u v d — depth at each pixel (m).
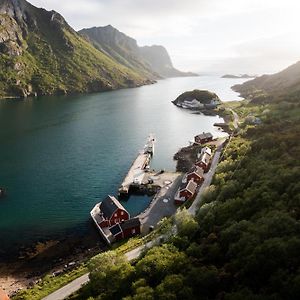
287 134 110.81
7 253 94.19
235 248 55.62
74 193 127.12
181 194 113.19
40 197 124.06
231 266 52.38
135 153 172.75
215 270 52.56
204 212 79.31
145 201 120.75
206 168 136.00
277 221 56.66
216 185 100.75
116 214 102.62
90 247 95.06
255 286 47.25
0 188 131.25
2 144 187.00
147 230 99.81
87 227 105.19
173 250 65.00
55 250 94.81
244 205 71.12
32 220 109.31
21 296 74.44
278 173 79.12
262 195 70.31
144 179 134.88
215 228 67.62
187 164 154.75
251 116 191.00
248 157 104.88
